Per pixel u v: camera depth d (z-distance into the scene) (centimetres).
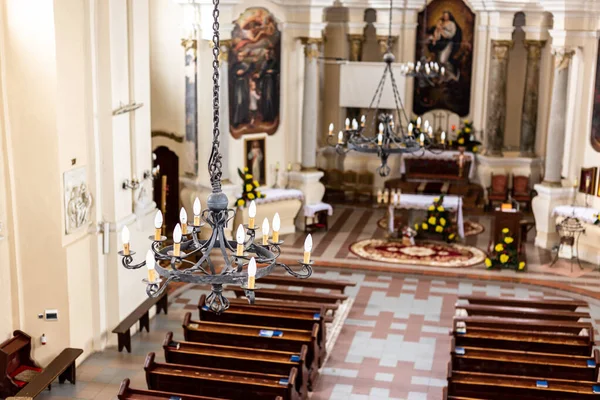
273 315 1625
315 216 2483
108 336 1675
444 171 2752
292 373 1322
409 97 2767
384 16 2664
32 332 1542
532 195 2670
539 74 2630
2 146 1462
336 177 2817
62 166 1479
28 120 1455
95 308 1634
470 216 2614
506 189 2673
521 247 2219
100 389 1497
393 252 2284
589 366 1403
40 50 1427
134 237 1719
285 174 2491
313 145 2473
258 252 970
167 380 1362
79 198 1547
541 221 2328
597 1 2150
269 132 2438
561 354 1492
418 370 1600
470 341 1552
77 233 1563
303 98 2441
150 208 1777
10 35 1427
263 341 1528
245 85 2341
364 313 1881
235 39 2281
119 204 1644
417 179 2747
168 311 1872
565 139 2283
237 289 1812
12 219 1493
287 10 2397
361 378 1562
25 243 1505
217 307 928
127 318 1669
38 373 1477
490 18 2638
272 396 1323
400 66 2611
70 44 1484
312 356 1505
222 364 1438
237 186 2317
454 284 2077
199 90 2238
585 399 1308
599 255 2194
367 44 2788
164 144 2323
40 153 1466
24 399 1302
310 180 2469
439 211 2330
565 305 1756
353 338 1744
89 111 1564
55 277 1516
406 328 1800
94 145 1580
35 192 1482
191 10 2175
